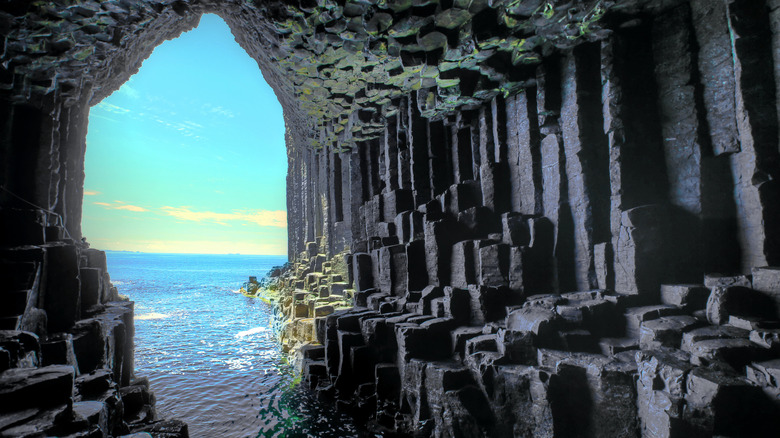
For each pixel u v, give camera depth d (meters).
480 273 15.63
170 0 14.44
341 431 15.16
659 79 12.24
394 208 21.59
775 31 9.84
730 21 10.28
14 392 6.88
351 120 24.36
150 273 136.00
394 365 15.62
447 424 12.39
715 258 11.01
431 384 13.17
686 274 11.51
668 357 9.21
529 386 11.05
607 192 13.34
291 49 16.81
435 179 20.42
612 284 12.50
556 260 14.12
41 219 13.66
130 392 13.49
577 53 13.62
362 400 15.82
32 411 6.84
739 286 9.64
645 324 10.37
